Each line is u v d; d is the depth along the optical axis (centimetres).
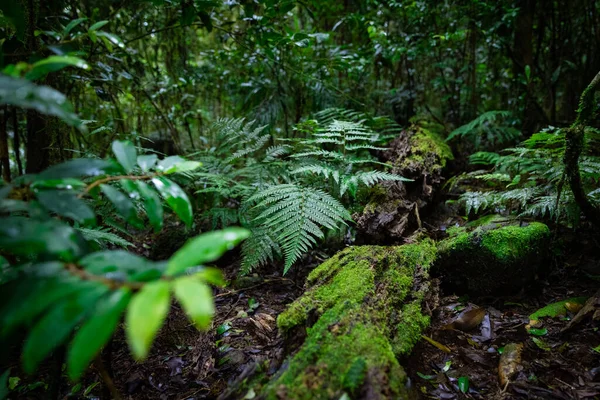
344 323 146
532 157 276
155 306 59
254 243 240
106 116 402
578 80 385
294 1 291
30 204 90
